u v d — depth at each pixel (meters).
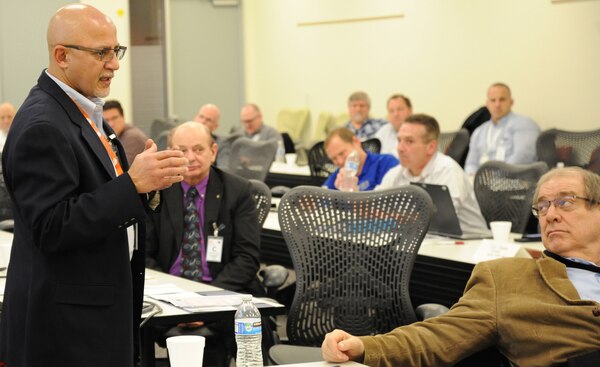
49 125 2.26
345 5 11.40
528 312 2.57
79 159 2.32
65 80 2.37
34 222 2.22
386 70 10.86
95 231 2.23
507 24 9.24
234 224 3.97
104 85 2.41
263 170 6.95
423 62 10.30
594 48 8.41
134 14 12.15
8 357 2.40
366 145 7.67
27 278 2.35
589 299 2.63
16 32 4.61
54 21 2.35
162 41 12.36
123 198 2.25
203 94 12.91
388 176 5.05
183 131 3.95
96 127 2.44
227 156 8.33
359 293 3.40
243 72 13.12
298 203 3.44
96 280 2.34
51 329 2.31
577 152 7.36
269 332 3.41
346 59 11.46
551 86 8.81
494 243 3.76
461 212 4.66
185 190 3.98
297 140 11.53
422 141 4.76
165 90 12.43
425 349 2.53
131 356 2.39
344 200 3.41
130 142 7.56
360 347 2.42
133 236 2.48
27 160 2.25
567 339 2.52
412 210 3.35
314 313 3.42
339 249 3.41
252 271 3.92
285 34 12.48
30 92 2.39
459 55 9.83
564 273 2.63
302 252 3.43
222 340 3.60
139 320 2.53
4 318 2.46
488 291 2.67
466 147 8.39
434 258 3.89
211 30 12.88
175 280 3.46
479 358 2.69
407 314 3.35
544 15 8.84
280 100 12.67
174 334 3.58
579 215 2.68
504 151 8.35
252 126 9.97
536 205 2.77
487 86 9.51
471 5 9.64
